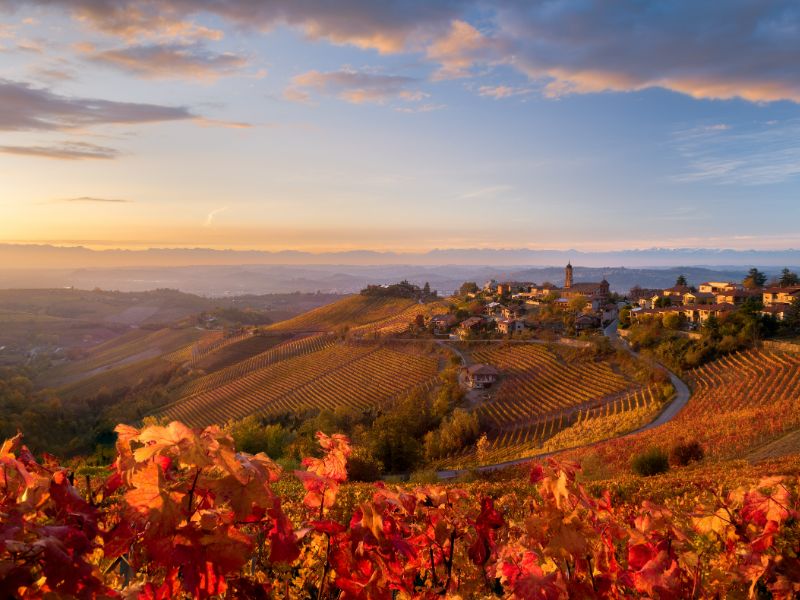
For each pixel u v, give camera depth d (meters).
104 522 2.35
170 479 2.29
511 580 2.95
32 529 1.89
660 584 2.88
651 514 3.32
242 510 2.10
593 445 53.22
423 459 60.31
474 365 112.12
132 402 144.00
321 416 81.94
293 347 168.75
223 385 147.62
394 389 113.88
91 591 1.87
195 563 2.05
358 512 3.09
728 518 3.63
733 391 67.56
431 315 176.25
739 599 3.22
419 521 3.51
